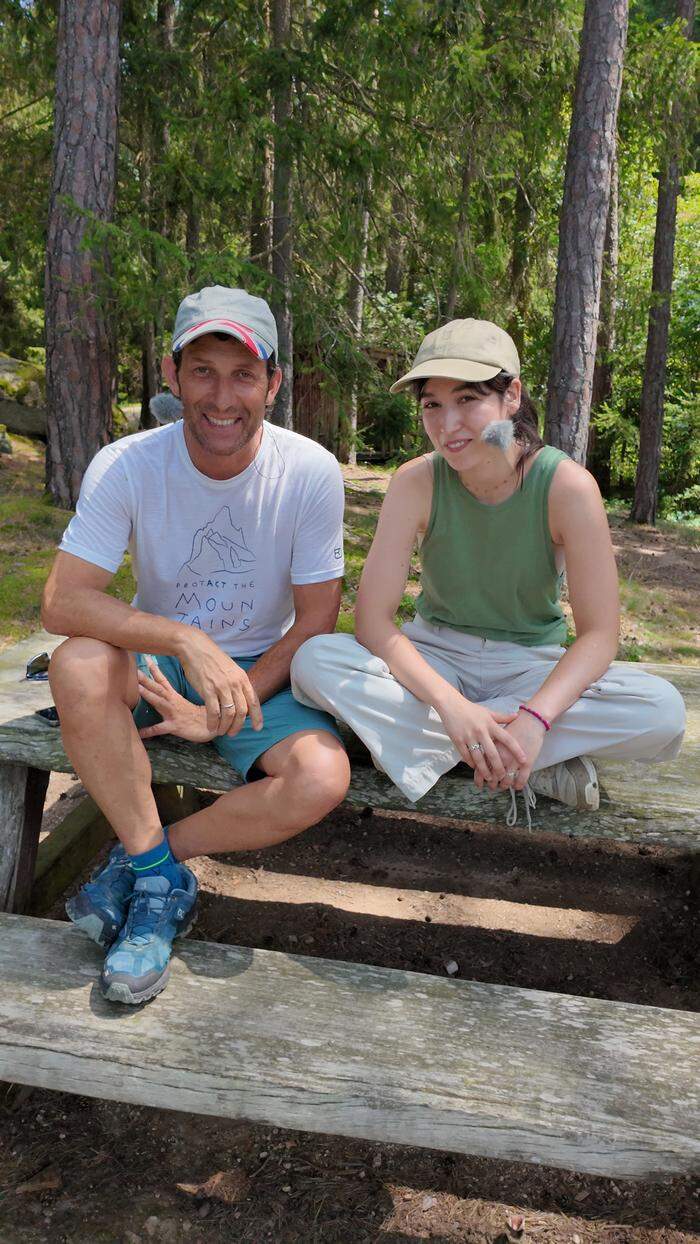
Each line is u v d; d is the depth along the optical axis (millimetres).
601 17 6422
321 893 2959
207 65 9352
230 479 1993
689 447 14703
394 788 2070
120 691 1883
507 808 2033
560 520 1896
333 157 7906
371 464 14312
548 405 7082
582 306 6789
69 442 7363
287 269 8516
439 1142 1636
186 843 1981
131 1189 1905
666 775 2150
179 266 6777
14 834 2404
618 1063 1728
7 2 9180
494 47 7621
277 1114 1666
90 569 1966
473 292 8586
